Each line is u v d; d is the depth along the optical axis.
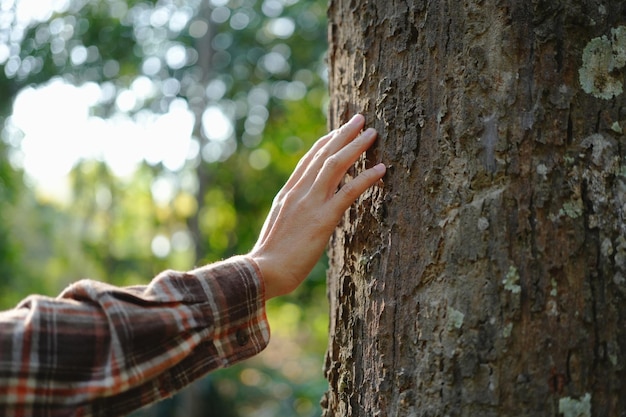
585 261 0.95
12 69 4.72
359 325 1.11
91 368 0.88
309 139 5.34
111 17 4.87
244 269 1.01
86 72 4.84
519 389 0.93
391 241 1.06
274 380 5.38
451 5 1.04
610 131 0.98
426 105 1.05
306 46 4.93
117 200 5.75
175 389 0.95
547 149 0.97
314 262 1.08
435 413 0.98
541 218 0.96
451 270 0.99
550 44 0.99
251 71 4.98
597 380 0.93
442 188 1.02
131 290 0.97
